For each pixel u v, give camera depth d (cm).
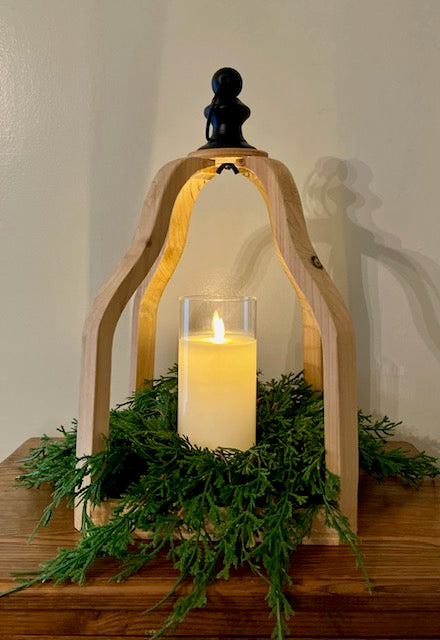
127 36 75
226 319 60
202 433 57
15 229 77
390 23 74
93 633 45
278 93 75
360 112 75
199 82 75
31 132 76
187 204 64
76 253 77
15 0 75
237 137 57
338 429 51
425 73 74
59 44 75
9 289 78
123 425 58
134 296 76
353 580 46
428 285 76
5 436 80
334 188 75
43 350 79
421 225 76
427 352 77
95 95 75
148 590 45
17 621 45
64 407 80
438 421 78
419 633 46
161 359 79
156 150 76
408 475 66
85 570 46
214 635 45
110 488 55
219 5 74
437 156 75
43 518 52
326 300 51
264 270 77
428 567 48
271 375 78
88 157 76
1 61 75
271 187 53
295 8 74
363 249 76
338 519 51
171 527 49
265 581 46
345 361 51
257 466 54
